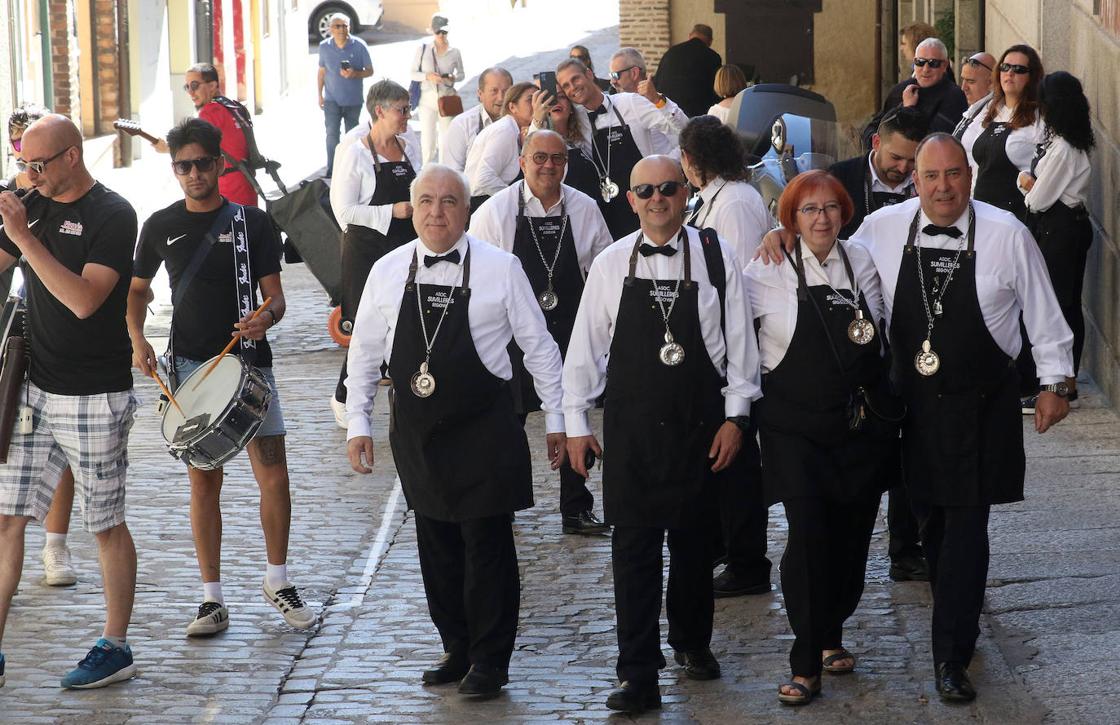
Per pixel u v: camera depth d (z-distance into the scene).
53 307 7.56
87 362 7.63
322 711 7.29
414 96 28.33
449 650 7.64
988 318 6.96
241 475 11.38
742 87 17.86
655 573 7.15
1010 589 8.42
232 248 8.39
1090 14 12.91
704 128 8.80
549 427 7.41
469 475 7.23
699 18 28.05
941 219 7.02
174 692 7.60
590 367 7.21
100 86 26.20
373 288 7.32
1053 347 7.02
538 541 9.84
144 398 13.81
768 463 7.14
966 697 6.99
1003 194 11.88
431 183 7.19
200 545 8.42
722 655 7.84
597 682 7.55
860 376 6.99
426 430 7.23
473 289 7.24
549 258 9.62
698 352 7.02
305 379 14.63
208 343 8.38
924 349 7.00
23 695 7.54
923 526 7.64
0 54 18.86
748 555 8.64
